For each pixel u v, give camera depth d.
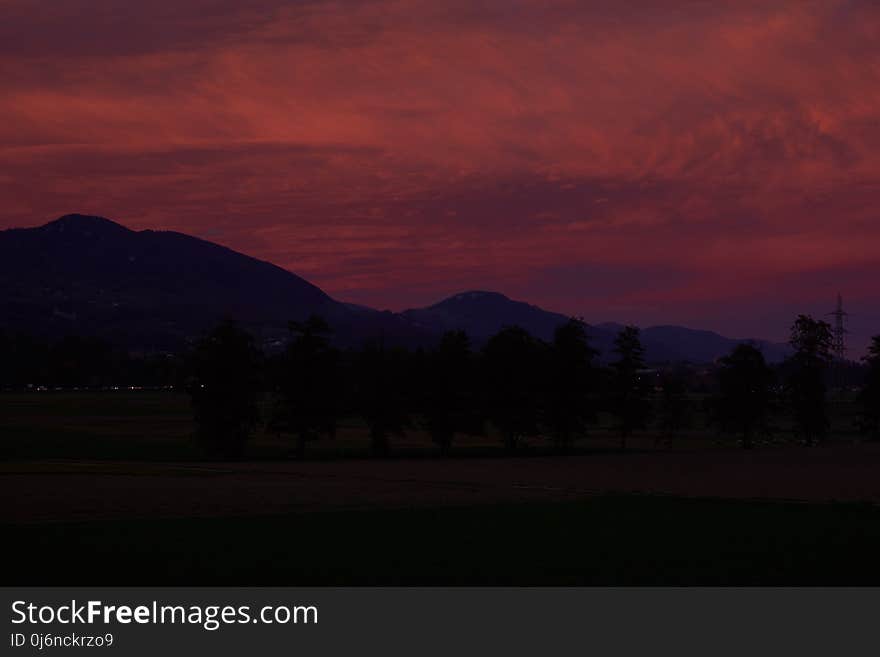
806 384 128.62
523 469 71.31
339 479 58.25
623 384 121.38
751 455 92.94
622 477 62.22
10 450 91.31
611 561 24.95
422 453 104.38
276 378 102.44
